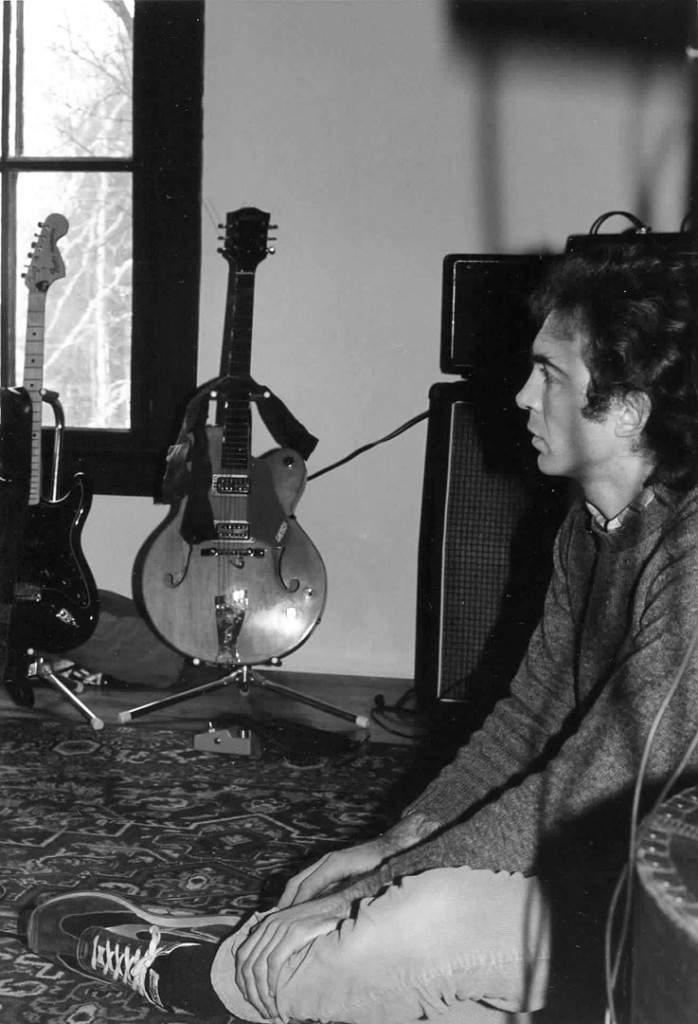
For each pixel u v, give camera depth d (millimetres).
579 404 1354
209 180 3318
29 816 2324
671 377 1315
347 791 2523
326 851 2184
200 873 2070
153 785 2529
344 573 3373
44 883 2012
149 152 3322
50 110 3447
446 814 1472
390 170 3242
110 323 3482
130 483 3416
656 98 3129
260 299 3332
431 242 3248
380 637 3381
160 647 3217
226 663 2881
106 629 3227
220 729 2809
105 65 3402
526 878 1253
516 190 3209
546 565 2656
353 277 3287
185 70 3277
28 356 2957
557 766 1244
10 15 3410
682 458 1307
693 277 1376
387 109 3225
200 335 3379
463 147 3209
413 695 3197
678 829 866
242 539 2854
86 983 1675
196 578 2871
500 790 1495
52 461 3145
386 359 3297
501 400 2680
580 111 3162
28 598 2922
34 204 3473
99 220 3443
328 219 3281
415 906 1216
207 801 2439
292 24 3230
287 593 2877
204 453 2861
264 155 3285
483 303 2707
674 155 3141
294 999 1246
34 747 2764
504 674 2703
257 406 3121
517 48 3156
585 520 1471
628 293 1347
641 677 1195
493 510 2689
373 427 3324
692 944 717
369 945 1211
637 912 810
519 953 1208
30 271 2965
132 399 3432
